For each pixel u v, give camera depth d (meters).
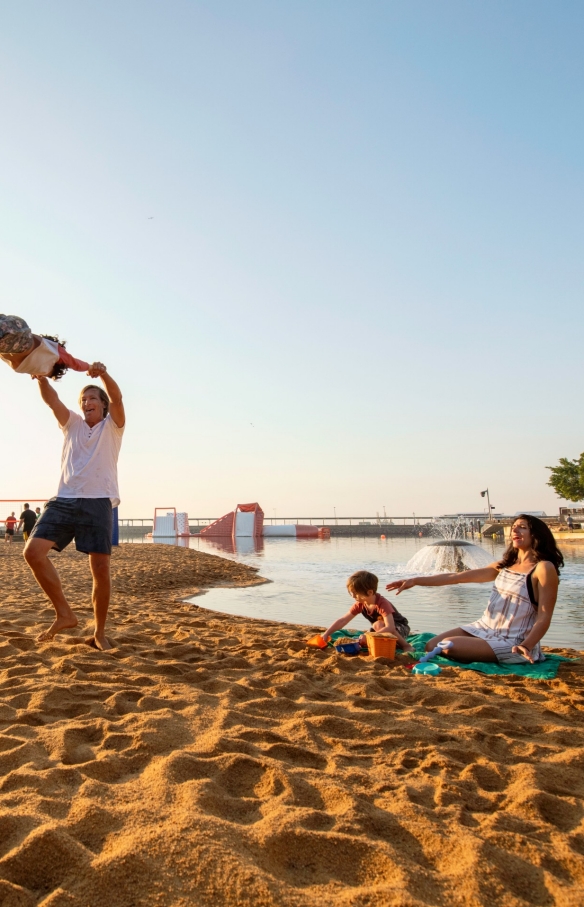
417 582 5.41
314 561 21.14
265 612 8.90
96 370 4.35
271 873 1.79
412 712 3.39
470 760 2.75
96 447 4.70
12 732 2.83
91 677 3.79
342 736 3.02
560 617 8.14
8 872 1.72
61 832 1.86
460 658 4.73
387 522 139.25
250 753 2.67
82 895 1.64
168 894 1.66
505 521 56.22
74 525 4.66
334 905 1.64
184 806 2.11
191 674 3.96
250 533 66.88
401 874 1.77
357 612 5.47
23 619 5.83
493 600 5.05
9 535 26.59
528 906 1.69
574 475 48.88
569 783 2.50
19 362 3.64
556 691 3.96
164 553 22.11
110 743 2.72
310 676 4.17
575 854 1.92
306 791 2.31
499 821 2.12
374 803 2.24
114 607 7.42
